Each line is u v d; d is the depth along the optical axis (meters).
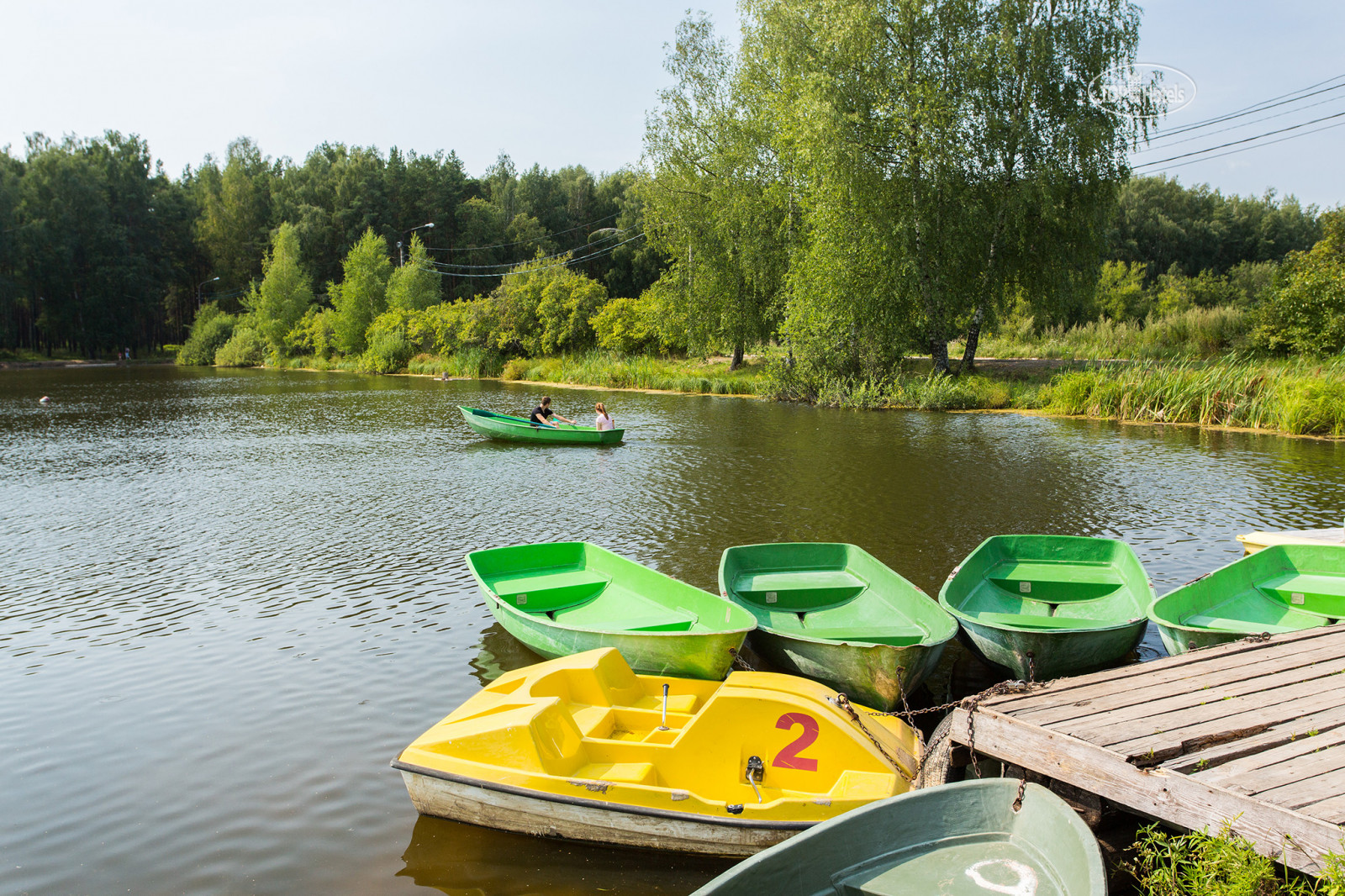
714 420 24.14
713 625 6.84
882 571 7.64
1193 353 33.47
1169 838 3.68
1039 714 4.22
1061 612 7.68
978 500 12.98
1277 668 4.89
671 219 36.53
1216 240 74.00
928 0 25.47
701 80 34.84
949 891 3.56
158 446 20.02
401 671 6.86
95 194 72.06
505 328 47.97
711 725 4.87
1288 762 3.67
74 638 7.68
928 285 27.42
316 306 67.81
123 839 4.68
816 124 24.97
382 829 4.72
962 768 4.79
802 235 31.39
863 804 4.27
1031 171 26.34
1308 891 3.23
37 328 72.31
